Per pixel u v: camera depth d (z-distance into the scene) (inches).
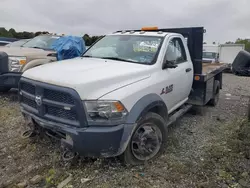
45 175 122.3
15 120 193.3
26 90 135.9
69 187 114.0
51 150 144.4
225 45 1018.1
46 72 129.6
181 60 189.0
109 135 112.7
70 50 319.9
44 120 124.6
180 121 214.1
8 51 251.0
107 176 123.1
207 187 115.5
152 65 150.2
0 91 277.1
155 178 122.7
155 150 141.3
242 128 182.4
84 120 112.0
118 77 125.2
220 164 135.5
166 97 158.4
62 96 115.2
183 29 210.8
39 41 337.7
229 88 429.4
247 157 141.7
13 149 146.9
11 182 116.6
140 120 126.9
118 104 115.6
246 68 476.7
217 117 226.8
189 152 151.6
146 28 209.3
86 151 114.8
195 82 212.5
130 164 130.4
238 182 120.0
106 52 172.6
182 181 120.7
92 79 116.3
